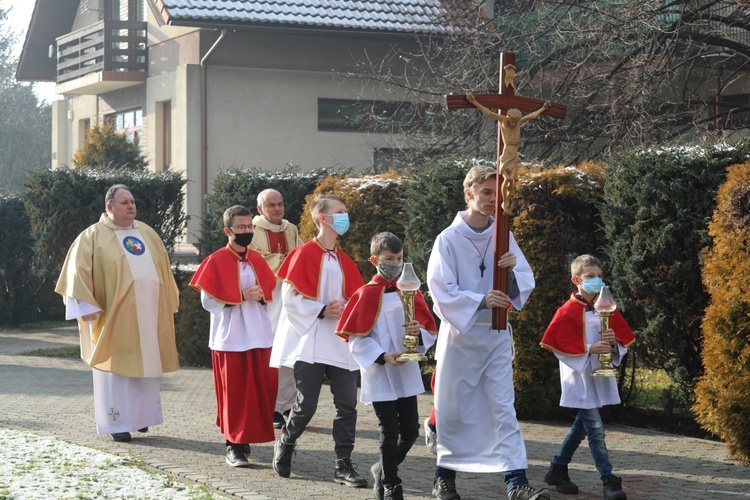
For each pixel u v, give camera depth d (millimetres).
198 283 9297
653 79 18891
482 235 7355
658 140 19266
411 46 29406
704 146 10820
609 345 7926
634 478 8789
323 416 12125
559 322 8125
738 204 9531
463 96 7109
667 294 10953
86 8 37531
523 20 21266
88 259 10695
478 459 7238
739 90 26297
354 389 8656
